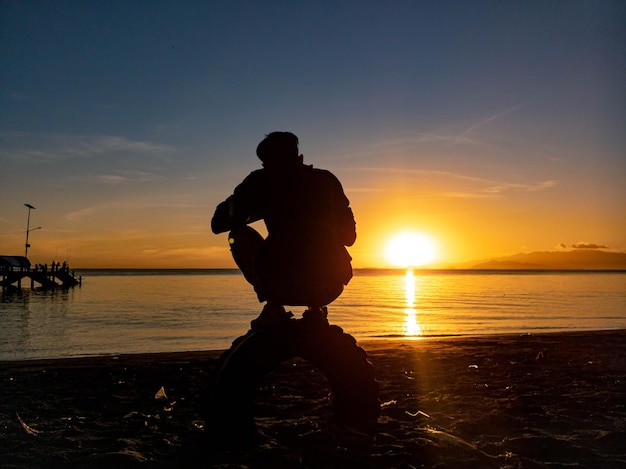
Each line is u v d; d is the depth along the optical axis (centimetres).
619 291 6475
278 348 389
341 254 386
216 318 2750
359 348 409
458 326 2347
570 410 542
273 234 378
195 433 455
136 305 3788
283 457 371
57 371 855
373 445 402
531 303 4159
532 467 369
